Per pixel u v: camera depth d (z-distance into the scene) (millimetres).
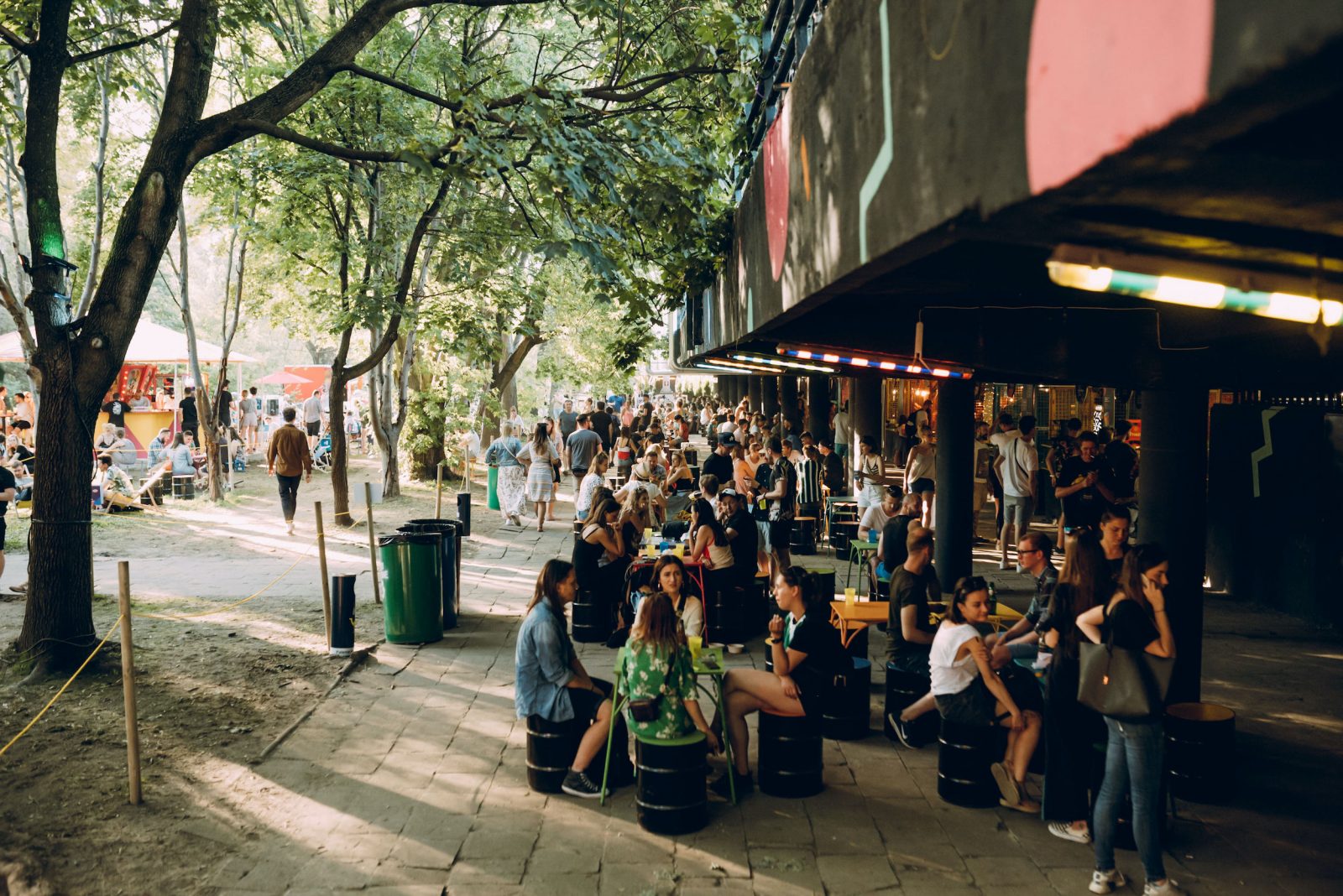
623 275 11672
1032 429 15461
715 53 12055
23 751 7832
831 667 7242
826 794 7320
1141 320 7992
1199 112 1646
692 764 6609
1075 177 2051
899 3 3246
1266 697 9586
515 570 16031
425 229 18328
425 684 9930
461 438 27172
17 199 21172
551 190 11016
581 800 7176
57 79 9852
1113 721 5824
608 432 28797
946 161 2785
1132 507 16375
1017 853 6391
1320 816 6918
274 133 10219
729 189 12711
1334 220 2373
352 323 18531
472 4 10766
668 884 5941
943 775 7184
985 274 5445
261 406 43688
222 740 8219
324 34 20125
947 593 13586
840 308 8523
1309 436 12648
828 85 4527
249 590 14250
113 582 14641
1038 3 2205
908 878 6039
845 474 24484
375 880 5953
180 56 10164
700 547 11312
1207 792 7113
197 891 5797
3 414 28281
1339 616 12102
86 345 9891
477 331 20625
